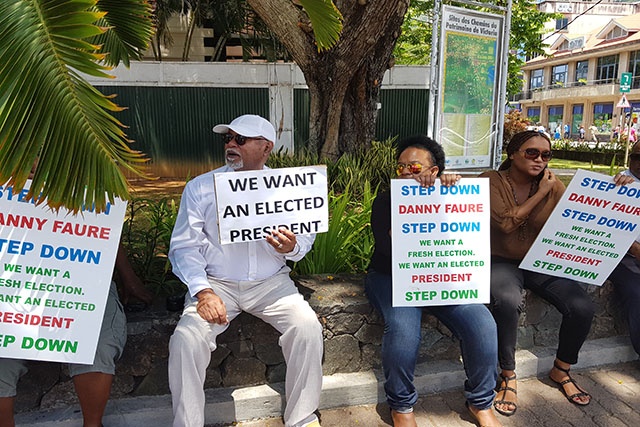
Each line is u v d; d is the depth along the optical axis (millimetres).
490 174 2941
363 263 3254
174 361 2133
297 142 10508
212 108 10070
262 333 2635
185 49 13320
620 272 3074
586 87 41812
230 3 11727
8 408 2105
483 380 2479
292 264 3197
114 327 2270
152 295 2680
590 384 2977
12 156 1534
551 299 2859
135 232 3225
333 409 2695
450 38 7336
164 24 12031
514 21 15117
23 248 2121
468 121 7918
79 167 1636
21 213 2113
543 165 2746
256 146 2404
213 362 2613
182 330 2156
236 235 2326
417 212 2504
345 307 2729
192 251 2371
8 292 2105
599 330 3279
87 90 1675
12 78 1524
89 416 2221
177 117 9977
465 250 2537
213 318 2166
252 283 2420
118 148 1770
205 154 10219
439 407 2727
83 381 2156
